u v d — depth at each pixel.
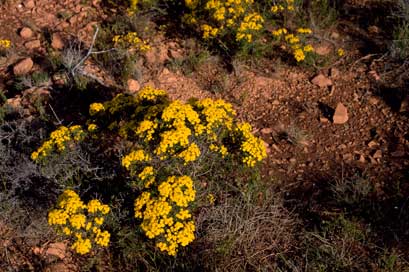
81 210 1.18
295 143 1.54
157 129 1.28
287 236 1.31
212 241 1.28
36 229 1.32
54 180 1.32
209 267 1.24
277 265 1.25
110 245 1.29
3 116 1.58
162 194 1.15
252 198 1.37
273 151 1.53
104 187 1.38
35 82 1.73
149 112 1.33
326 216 1.35
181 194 1.14
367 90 1.70
